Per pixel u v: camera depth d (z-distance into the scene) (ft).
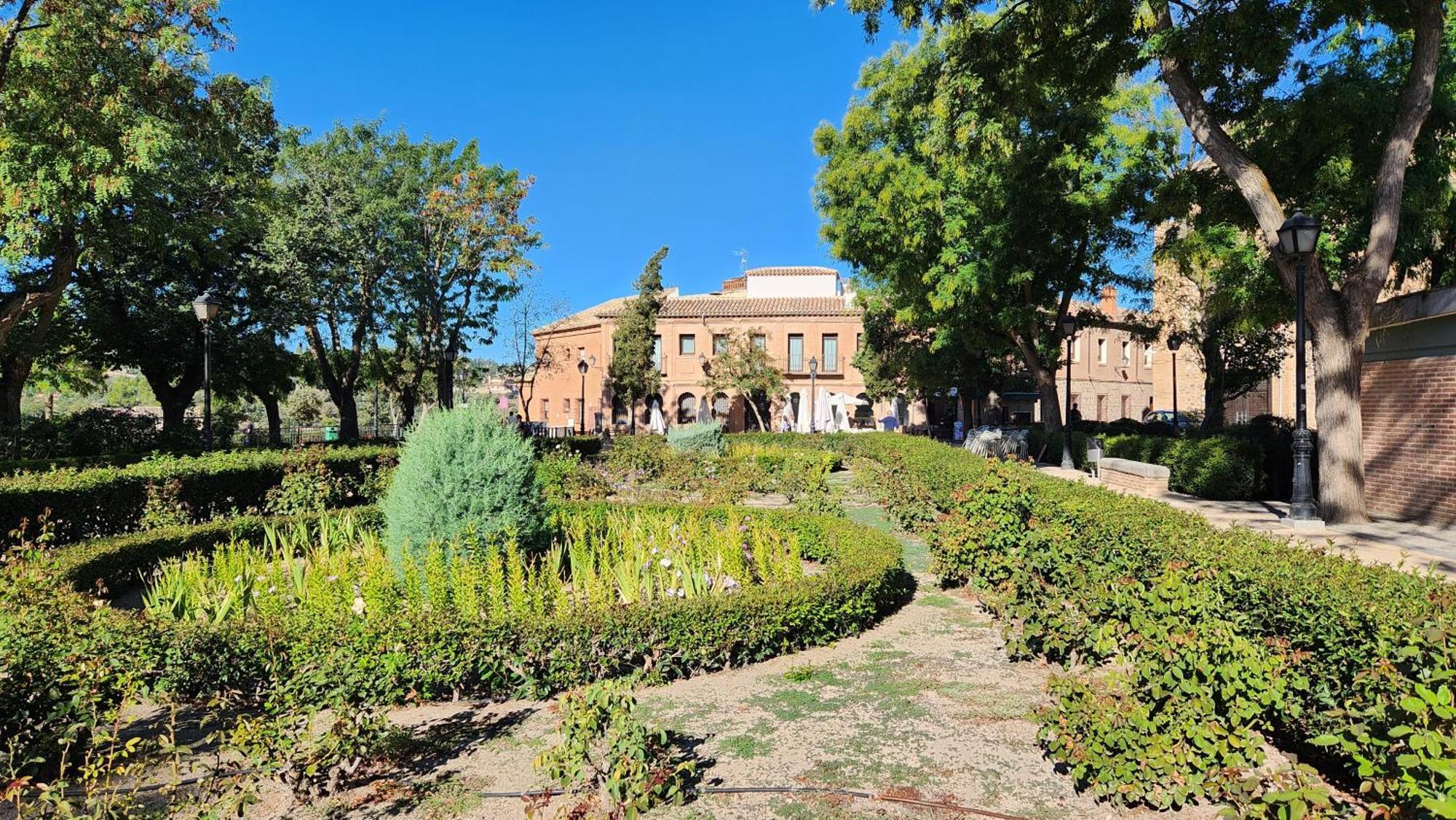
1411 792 7.40
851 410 131.54
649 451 60.23
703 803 10.81
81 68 43.62
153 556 24.50
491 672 14.94
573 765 10.07
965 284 57.21
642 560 20.11
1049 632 15.67
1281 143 36.78
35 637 12.87
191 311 76.28
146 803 10.97
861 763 11.98
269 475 38.83
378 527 29.73
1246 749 9.75
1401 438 34.37
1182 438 49.83
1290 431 49.39
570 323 150.20
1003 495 21.72
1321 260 35.12
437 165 87.92
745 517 30.63
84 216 50.06
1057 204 55.62
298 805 11.12
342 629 14.76
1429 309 31.07
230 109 54.19
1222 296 42.98
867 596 19.11
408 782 11.67
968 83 34.55
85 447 68.95
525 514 21.15
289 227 76.38
